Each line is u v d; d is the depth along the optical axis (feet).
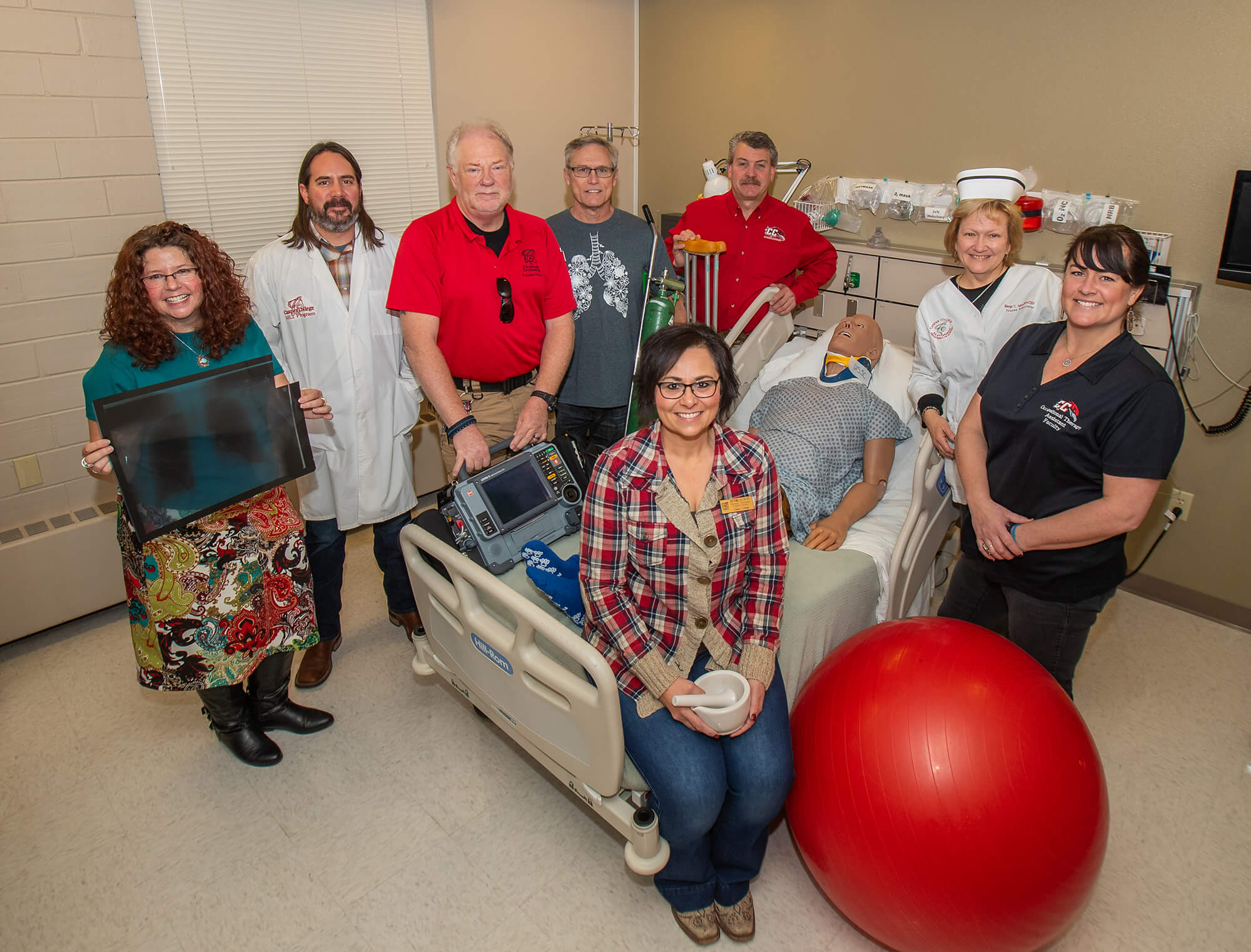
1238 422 9.05
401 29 11.49
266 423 6.38
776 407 8.70
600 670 5.16
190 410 5.90
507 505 7.24
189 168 10.16
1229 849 6.70
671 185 14.47
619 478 5.24
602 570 5.41
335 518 8.51
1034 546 6.23
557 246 8.48
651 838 5.58
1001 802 4.94
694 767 5.34
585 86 13.73
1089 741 5.41
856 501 7.98
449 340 8.14
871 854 5.18
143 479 5.76
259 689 7.89
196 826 7.07
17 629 9.23
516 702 6.33
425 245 7.75
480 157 7.44
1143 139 9.09
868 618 7.49
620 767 5.49
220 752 7.91
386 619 10.00
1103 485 5.98
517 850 6.81
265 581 7.06
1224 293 8.88
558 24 13.07
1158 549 10.03
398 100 11.76
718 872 6.09
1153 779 7.43
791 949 5.95
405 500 8.86
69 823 7.11
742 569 5.58
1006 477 6.44
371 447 8.36
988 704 5.23
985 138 10.34
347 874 6.60
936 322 7.77
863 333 8.89
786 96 12.34
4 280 8.73
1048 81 9.64
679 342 4.95
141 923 6.22
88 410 6.24
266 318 8.02
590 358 9.78
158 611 6.52
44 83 8.55
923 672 5.48
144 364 6.16
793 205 12.51
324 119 11.13
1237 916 6.15
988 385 6.53
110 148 9.15
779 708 5.81
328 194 7.66
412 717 8.34
